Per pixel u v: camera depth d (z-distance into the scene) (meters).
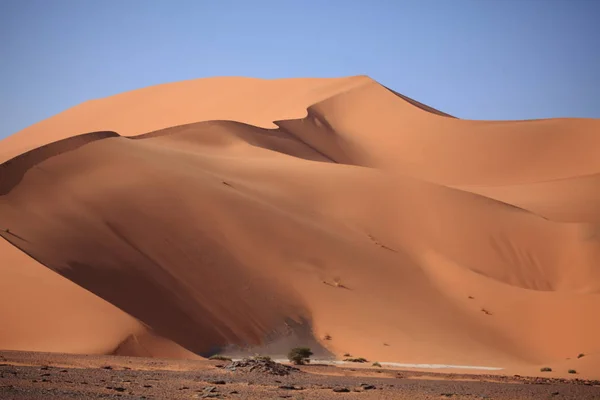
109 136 72.69
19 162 62.84
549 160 131.00
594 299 68.94
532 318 67.94
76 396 23.67
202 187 69.44
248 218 68.12
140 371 34.88
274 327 57.97
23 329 45.94
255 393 27.48
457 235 79.62
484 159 132.12
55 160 65.19
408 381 36.72
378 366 51.38
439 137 135.75
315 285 63.97
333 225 75.69
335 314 61.28
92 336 46.25
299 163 88.88
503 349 63.19
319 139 127.25
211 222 65.62
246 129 108.81
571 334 65.75
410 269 72.62
